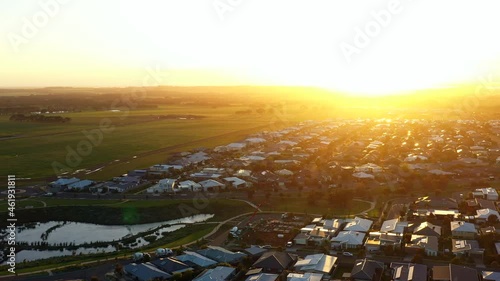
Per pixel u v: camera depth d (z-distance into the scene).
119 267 76.69
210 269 75.25
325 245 87.25
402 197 120.38
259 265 76.75
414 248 82.06
